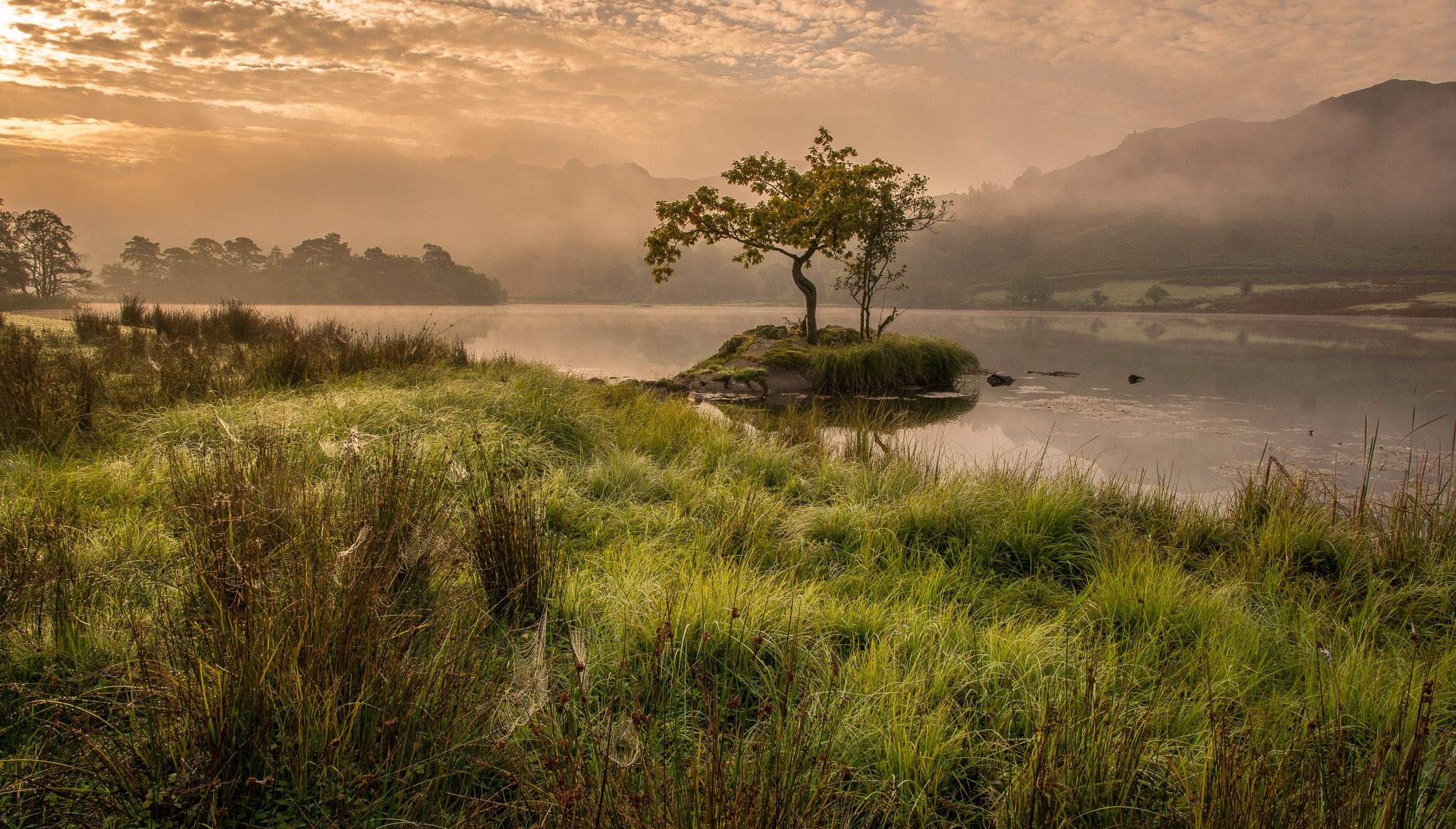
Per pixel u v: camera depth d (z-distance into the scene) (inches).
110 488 182.4
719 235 856.3
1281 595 164.7
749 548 179.6
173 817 73.6
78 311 609.0
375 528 117.8
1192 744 99.0
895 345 730.8
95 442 234.1
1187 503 239.5
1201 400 585.6
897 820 87.3
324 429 229.1
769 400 607.5
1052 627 137.3
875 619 134.6
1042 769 81.9
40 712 92.8
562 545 167.9
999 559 185.3
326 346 438.0
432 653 101.3
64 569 123.1
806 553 177.9
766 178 853.2
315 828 75.1
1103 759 88.6
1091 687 94.7
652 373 800.9
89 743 80.2
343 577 95.2
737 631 120.6
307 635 87.4
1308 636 137.3
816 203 789.2
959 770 97.0
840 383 690.2
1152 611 144.3
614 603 133.1
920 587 157.3
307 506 122.8
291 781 78.9
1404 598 162.9
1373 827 77.0
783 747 88.2
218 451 156.5
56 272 3540.8
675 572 149.2
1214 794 78.7
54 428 229.6
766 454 267.6
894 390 681.6
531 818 78.5
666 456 281.3
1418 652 132.6
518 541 135.6
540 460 243.9
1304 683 120.9
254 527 109.1
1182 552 195.5
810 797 79.0
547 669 100.8
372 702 85.1
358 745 83.0
